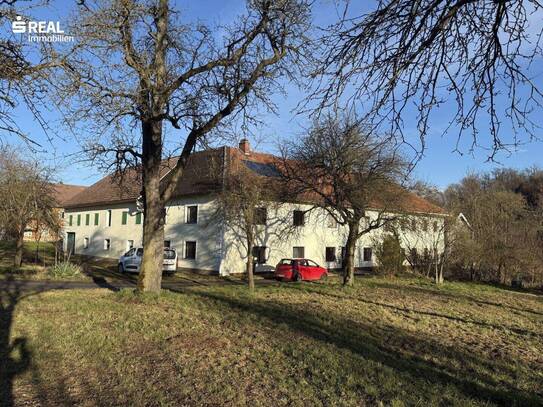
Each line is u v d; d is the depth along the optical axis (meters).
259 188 19.33
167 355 7.40
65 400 5.54
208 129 14.22
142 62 12.32
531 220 32.06
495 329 11.55
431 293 19.95
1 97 6.22
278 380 6.26
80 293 15.53
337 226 35.31
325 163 18.91
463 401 5.59
